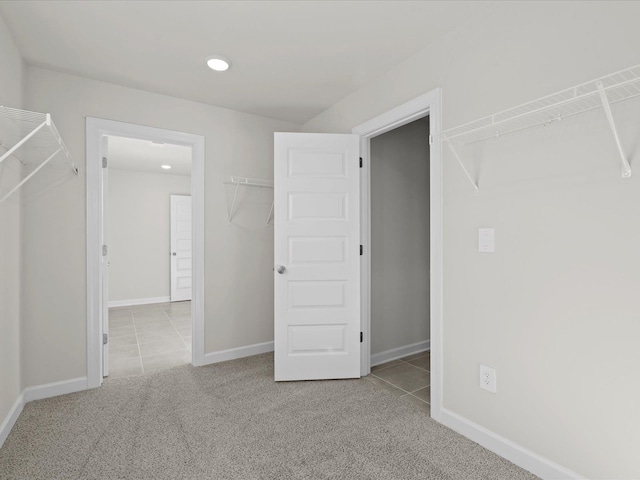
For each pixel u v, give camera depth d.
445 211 2.03
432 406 2.13
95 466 1.66
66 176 2.47
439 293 2.07
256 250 3.38
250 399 2.38
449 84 2.01
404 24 1.95
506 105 1.70
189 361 3.16
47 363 2.39
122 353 3.39
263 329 3.42
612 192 1.35
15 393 2.10
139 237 6.14
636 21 1.29
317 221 2.72
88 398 2.38
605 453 1.38
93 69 2.44
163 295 6.36
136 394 2.45
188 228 6.60
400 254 3.31
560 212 1.51
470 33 1.89
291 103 3.06
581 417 1.45
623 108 1.32
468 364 1.91
